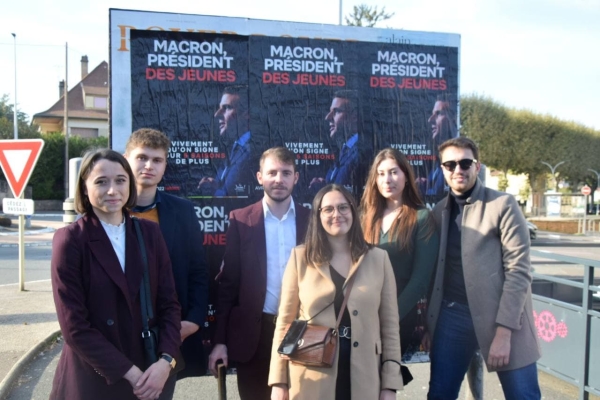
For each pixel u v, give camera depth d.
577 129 38.66
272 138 4.00
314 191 4.07
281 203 3.42
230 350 3.34
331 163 4.09
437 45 4.27
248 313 3.31
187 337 3.38
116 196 2.53
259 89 3.96
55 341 6.12
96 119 51.22
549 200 35.69
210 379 5.14
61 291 2.40
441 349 3.41
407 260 3.34
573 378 4.63
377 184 3.49
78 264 2.46
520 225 3.16
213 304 3.94
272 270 3.37
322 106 4.07
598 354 4.29
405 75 4.21
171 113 3.85
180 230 3.24
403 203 3.45
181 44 3.85
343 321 2.78
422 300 4.11
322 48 4.05
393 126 4.20
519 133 36.75
